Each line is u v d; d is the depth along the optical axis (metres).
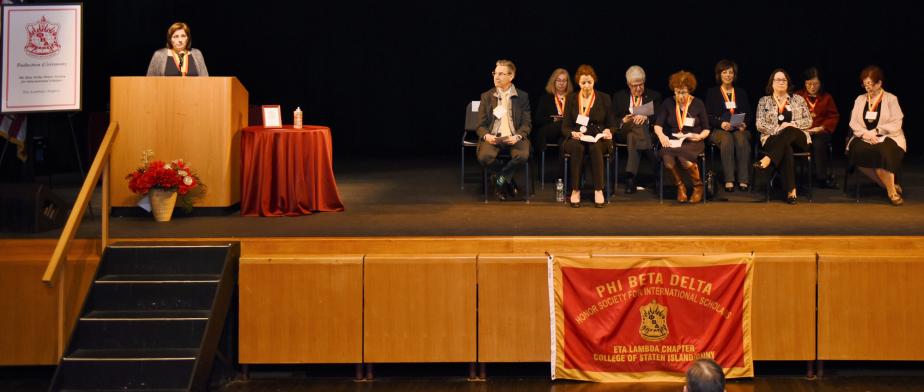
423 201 7.48
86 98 9.57
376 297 6.03
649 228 6.36
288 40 10.83
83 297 6.00
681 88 7.50
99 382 5.56
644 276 6.00
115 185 6.77
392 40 10.90
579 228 6.38
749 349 6.03
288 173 6.86
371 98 10.98
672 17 10.62
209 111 6.74
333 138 11.04
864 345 6.01
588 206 7.23
